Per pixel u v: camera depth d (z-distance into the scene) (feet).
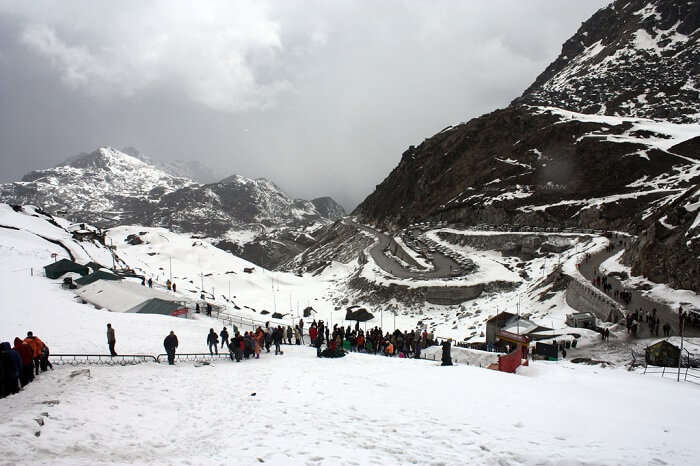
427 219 411.13
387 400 53.21
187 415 49.42
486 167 408.26
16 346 60.29
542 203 329.72
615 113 449.48
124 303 152.15
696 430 44.83
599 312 142.61
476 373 70.28
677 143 323.37
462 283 246.68
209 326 141.49
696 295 134.10
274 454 36.32
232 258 433.89
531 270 259.60
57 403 49.49
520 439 39.75
